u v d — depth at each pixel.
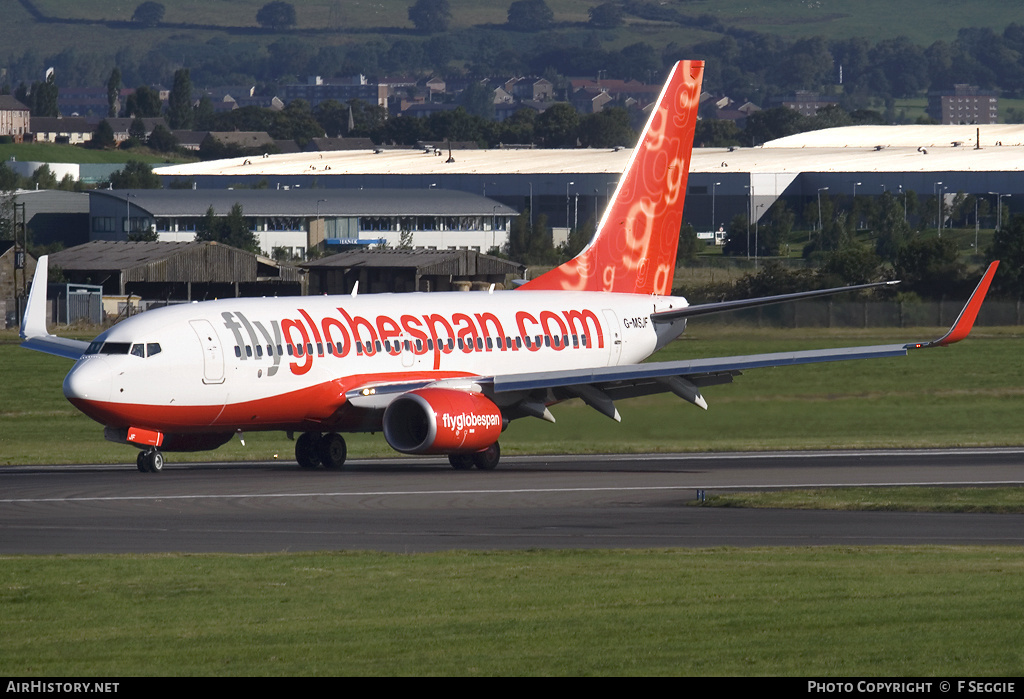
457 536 103.75
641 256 194.88
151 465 150.75
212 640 67.50
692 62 196.38
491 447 157.00
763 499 125.31
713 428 196.75
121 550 96.94
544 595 77.62
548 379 155.00
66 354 162.12
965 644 65.38
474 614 72.88
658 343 193.62
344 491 133.00
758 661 62.62
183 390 145.12
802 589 78.44
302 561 90.06
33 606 75.50
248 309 153.38
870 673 60.62
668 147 195.38
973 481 141.12
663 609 73.50
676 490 134.38
